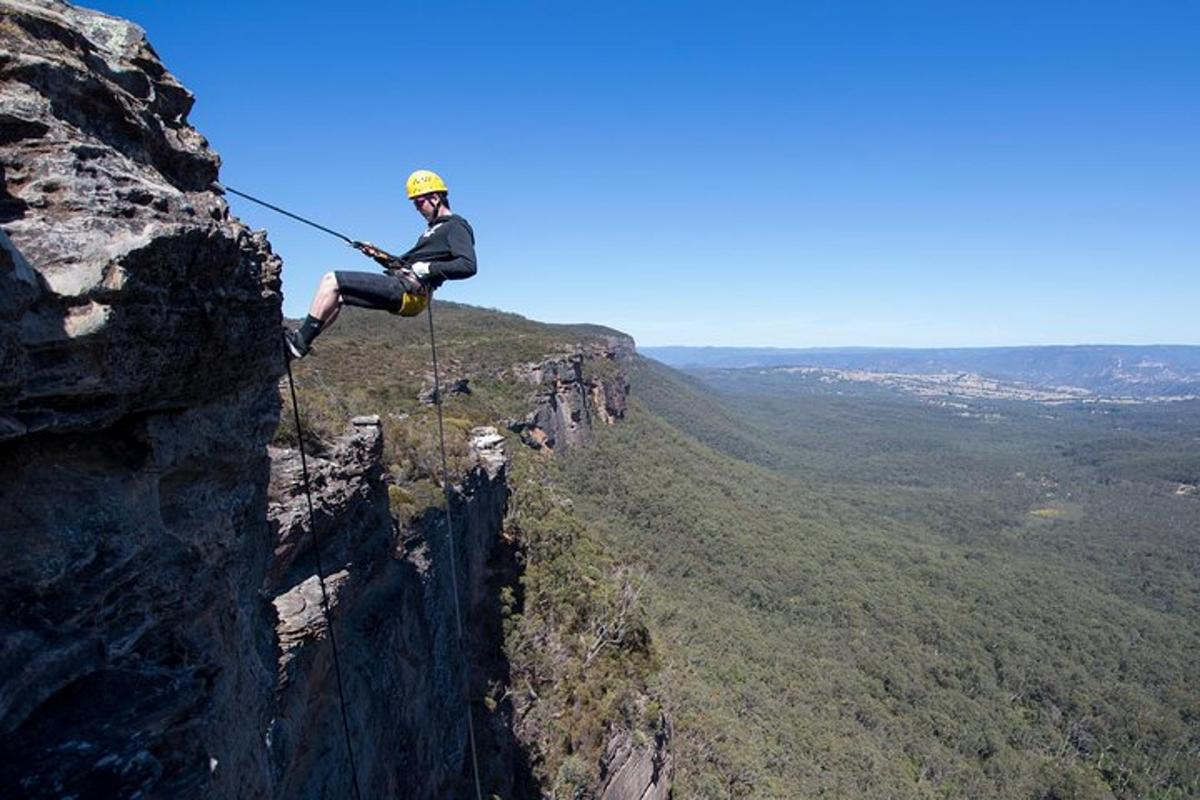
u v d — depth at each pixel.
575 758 28.09
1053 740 84.25
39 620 5.16
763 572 101.88
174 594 6.45
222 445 7.39
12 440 5.24
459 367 100.00
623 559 71.94
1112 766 80.75
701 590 91.75
